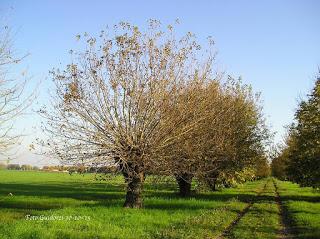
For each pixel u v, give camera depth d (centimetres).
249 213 2858
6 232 1795
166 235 1812
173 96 2802
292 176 4106
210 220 2358
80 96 2636
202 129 3219
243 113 4541
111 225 2056
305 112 3962
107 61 2706
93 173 2695
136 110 2719
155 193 4772
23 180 9206
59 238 1716
